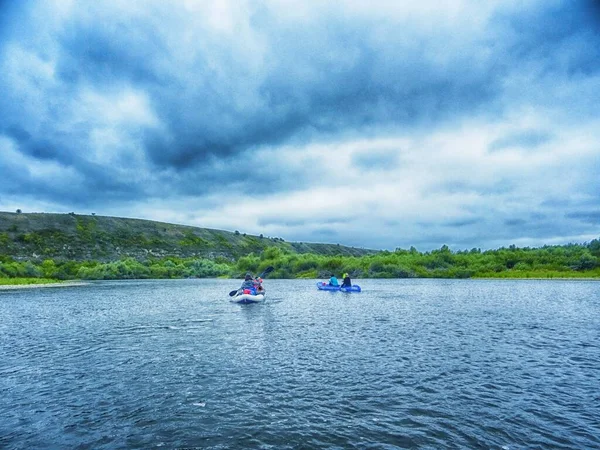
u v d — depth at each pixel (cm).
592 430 729
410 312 2372
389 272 6938
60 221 12006
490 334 1659
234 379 1048
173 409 846
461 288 4347
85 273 8231
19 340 1655
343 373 1093
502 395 916
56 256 9969
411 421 766
